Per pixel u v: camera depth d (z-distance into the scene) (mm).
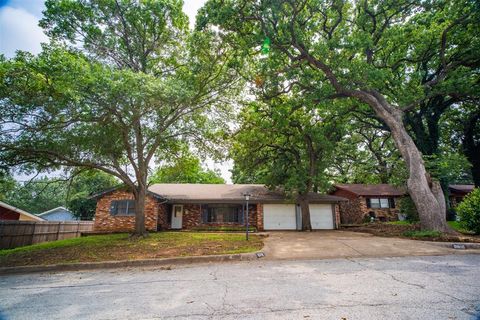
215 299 4402
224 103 14648
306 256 8297
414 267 6367
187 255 8609
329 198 21297
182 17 13750
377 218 24156
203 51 13062
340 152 23922
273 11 12023
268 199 20172
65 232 19156
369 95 13695
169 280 5953
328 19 15016
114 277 6562
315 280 5430
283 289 4832
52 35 11969
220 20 12031
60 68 8336
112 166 12859
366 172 23203
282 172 18938
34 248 11367
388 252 8406
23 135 10586
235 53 13172
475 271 5793
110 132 11352
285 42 13312
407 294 4320
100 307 4250
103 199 19094
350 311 3652
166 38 14305
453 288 4582
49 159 11445
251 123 17000
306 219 18359
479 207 10883
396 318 3377
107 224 18578
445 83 13953
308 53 13664
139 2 12883
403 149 12625
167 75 14383
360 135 26516
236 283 5410
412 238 10727
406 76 16375
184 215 20719
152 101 10000
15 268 7773
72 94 8422
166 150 15516
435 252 8195
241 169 20109
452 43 14508
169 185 23688
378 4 14406
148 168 14266
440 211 11367
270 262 7660
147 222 18203
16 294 5254
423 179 11844
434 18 13578
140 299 4594
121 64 14156
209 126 13984
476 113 18234
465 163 13875
